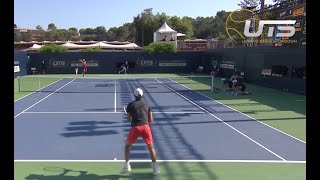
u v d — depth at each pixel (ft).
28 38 379.14
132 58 147.33
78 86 95.50
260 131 40.63
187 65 149.38
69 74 143.33
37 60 143.54
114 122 45.47
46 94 77.25
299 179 24.68
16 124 43.75
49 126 42.70
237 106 60.54
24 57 136.56
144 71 148.15
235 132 40.06
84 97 72.54
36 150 31.94
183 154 31.14
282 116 50.62
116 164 28.02
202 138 37.17
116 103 63.72
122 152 31.48
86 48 159.53
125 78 122.83
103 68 146.61
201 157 30.25
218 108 58.29
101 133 39.09
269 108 58.23
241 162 28.84
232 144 34.68
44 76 131.85
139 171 26.37
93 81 111.24
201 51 149.18
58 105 60.80
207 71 145.89
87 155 30.50
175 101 67.10
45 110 55.16
